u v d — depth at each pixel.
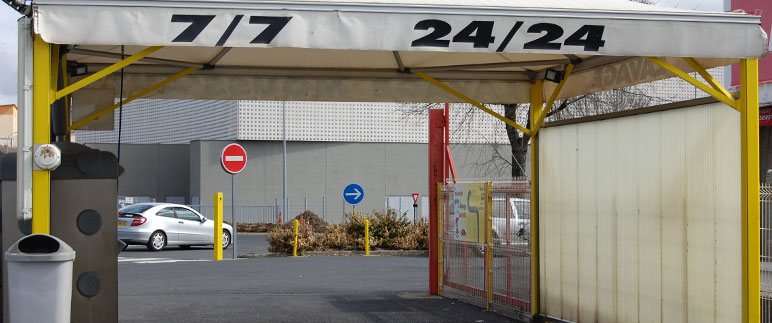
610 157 7.48
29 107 5.40
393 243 21.23
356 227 21.42
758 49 5.94
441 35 5.67
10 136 27.84
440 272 11.31
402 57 8.79
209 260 18.00
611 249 7.44
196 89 9.11
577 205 8.00
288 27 5.51
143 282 12.94
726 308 6.01
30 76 5.41
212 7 5.45
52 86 6.23
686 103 6.48
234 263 16.89
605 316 7.51
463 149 39.19
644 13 5.87
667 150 6.70
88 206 5.66
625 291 7.22
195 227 23.61
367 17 5.59
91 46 7.89
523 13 5.77
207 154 42.53
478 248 10.20
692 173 6.41
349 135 46.78
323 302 10.58
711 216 6.19
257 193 43.00
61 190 5.60
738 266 5.89
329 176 43.81
